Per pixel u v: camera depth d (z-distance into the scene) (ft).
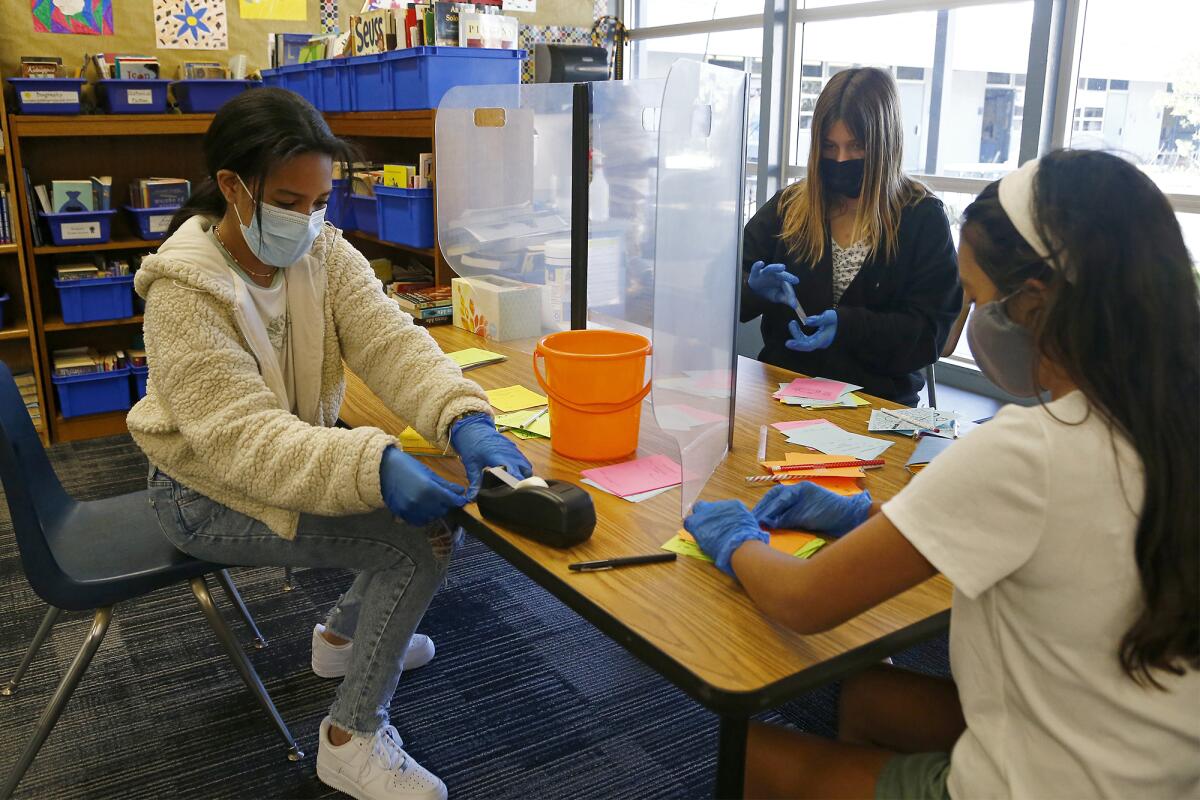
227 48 13.83
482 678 7.00
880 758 3.59
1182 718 2.95
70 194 11.77
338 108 12.54
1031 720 3.12
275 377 4.99
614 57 17.44
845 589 3.12
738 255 4.92
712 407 4.76
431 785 5.54
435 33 10.57
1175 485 2.76
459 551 9.09
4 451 4.84
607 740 6.32
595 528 4.23
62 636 7.59
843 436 5.38
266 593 8.30
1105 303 2.82
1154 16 10.28
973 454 2.95
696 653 3.26
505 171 7.94
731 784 3.18
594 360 4.78
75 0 12.62
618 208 6.88
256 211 4.56
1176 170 10.51
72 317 12.12
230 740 6.30
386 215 11.65
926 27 12.44
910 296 7.64
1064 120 11.28
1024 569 2.98
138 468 11.43
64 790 5.81
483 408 5.03
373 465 4.30
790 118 14.48
